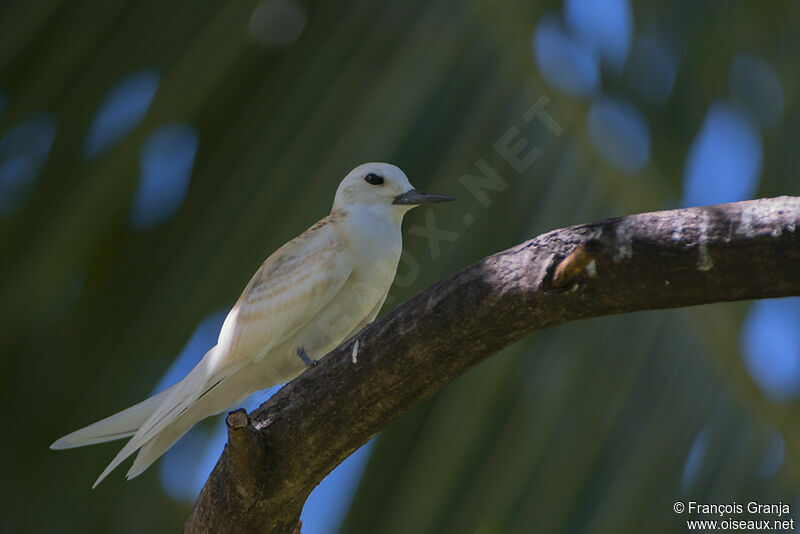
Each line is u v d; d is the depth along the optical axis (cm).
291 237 830
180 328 820
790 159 897
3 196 855
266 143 841
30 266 842
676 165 875
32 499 885
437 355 587
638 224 518
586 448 831
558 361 852
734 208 502
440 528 803
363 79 850
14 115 862
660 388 845
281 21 870
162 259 836
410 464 820
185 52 857
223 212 832
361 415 623
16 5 871
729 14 923
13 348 861
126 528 916
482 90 847
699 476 823
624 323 858
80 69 868
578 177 833
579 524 810
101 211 845
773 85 921
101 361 843
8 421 866
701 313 859
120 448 926
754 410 849
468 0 866
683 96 902
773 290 503
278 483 653
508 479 820
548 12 873
